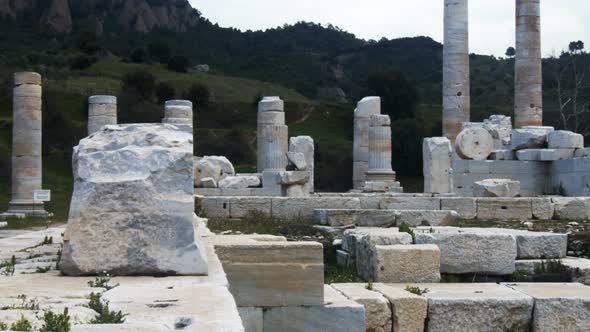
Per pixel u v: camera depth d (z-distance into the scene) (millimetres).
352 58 128250
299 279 10883
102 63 99312
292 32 149125
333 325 10859
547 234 15680
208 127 80062
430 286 13211
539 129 32906
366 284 12922
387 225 21266
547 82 80938
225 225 21891
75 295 6988
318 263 10930
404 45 128500
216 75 107938
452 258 14680
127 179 8758
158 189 8758
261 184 32781
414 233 15000
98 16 135750
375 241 14609
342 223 21328
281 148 38844
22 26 118438
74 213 8719
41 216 36531
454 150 34562
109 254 8555
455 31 39969
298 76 117062
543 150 31609
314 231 20953
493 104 86500
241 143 72562
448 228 17359
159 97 85250
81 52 104562
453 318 11555
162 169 8828
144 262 8508
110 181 8766
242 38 144750
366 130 42625
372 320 11352
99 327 5203
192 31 146750
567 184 30750
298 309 10859
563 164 31031
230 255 10852
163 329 5180
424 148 34031
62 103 76750
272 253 10898
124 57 107000
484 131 32625
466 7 40188
